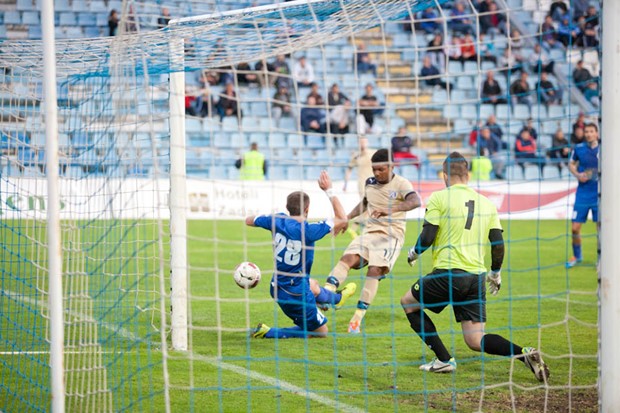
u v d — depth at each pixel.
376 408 6.77
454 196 7.64
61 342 5.99
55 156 5.99
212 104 28.70
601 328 6.05
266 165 28.34
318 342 9.41
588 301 12.52
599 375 6.11
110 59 7.68
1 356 8.62
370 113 28.84
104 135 8.53
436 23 31.64
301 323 9.43
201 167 27.95
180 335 8.88
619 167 5.97
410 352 8.88
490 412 6.70
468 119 30.58
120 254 9.16
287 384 7.51
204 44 8.80
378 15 8.08
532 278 15.05
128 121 7.42
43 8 5.95
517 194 26.62
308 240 9.12
